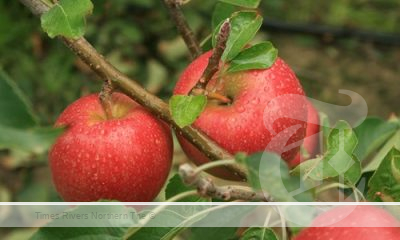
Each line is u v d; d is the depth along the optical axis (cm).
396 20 300
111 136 67
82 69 198
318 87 274
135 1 207
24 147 56
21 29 191
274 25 277
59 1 65
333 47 287
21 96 57
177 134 69
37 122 57
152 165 67
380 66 285
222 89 68
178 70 218
